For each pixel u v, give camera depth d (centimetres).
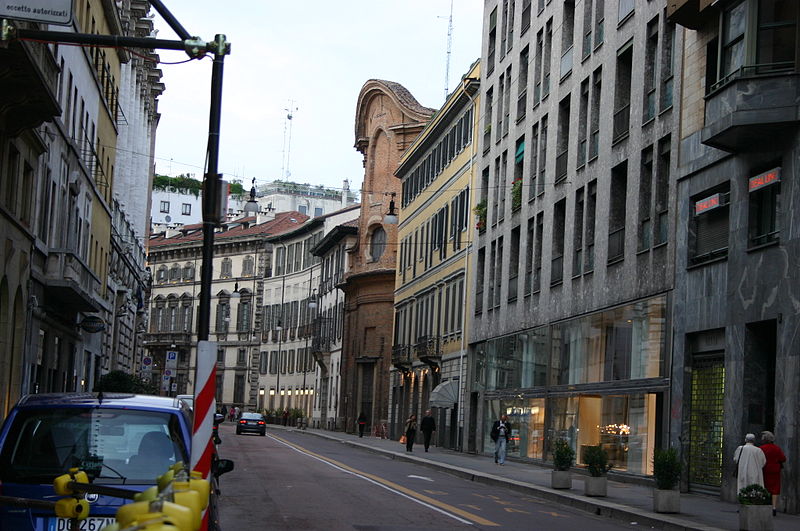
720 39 2456
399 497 2166
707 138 2428
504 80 4719
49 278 3312
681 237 2764
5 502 725
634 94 3122
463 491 2553
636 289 3033
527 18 4434
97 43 1062
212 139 1069
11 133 2588
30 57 2077
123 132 5906
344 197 12619
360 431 6819
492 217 4794
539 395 3866
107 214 4959
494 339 4600
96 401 845
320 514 1733
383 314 7338
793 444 2161
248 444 4878
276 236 10506
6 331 2758
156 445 824
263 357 10744
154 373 11888
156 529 240
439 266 5766
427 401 5928
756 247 2370
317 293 9425
